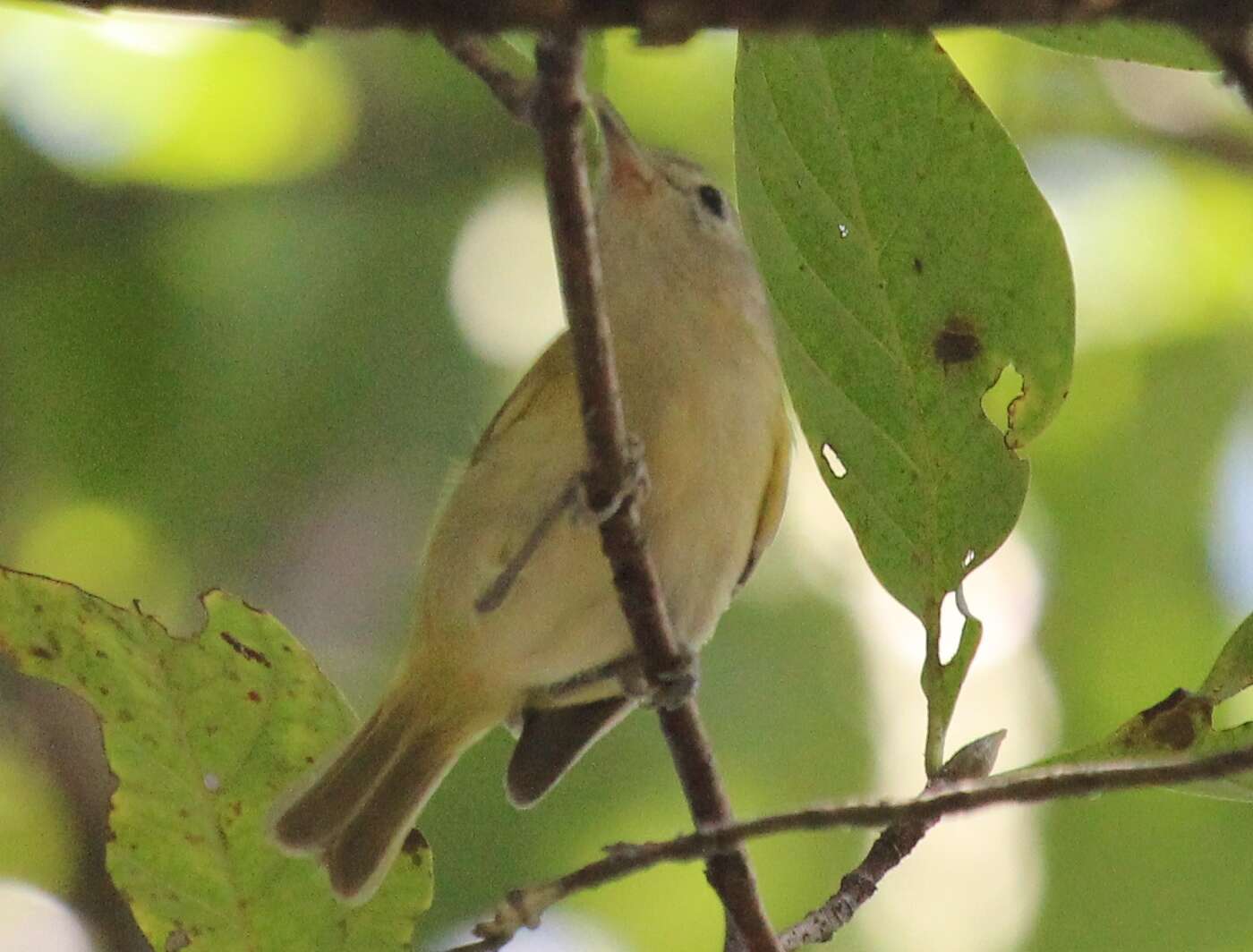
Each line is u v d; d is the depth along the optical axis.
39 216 10.52
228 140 10.80
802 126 5.16
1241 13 2.54
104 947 9.79
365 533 10.80
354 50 10.93
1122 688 10.73
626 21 2.47
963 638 5.35
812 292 5.30
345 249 10.72
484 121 11.01
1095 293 11.54
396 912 6.12
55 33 10.59
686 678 4.97
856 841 10.41
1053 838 10.36
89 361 10.50
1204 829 10.26
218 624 5.93
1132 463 11.12
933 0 2.49
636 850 4.52
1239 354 11.36
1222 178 11.84
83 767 10.12
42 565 10.62
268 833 5.96
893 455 5.38
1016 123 11.89
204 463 10.59
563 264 4.14
